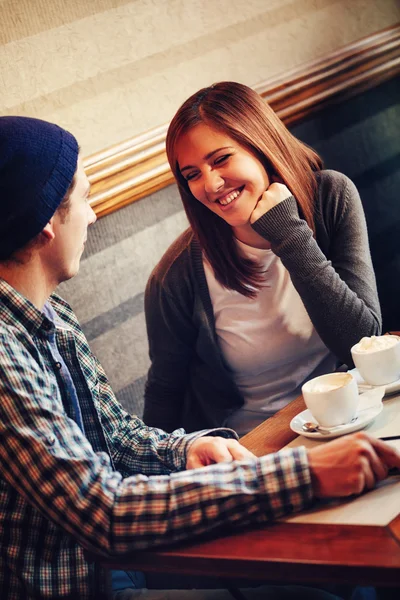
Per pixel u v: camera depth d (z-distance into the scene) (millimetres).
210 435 1277
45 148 1054
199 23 2369
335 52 2586
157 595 1137
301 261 1519
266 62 2490
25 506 1034
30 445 939
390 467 959
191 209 1688
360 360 1258
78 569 1047
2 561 1038
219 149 1575
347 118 2637
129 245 2268
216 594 1121
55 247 1094
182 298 1782
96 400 1313
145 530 919
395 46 2676
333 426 1155
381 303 2732
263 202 1550
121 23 2232
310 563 800
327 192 1718
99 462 972
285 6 2514
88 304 2207
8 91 2074
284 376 1783
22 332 1055
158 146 2254
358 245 1680
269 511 924
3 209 1028
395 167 2758
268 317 1732
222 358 1803
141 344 2322
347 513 887
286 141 1662
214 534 935
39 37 2105
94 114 2193
